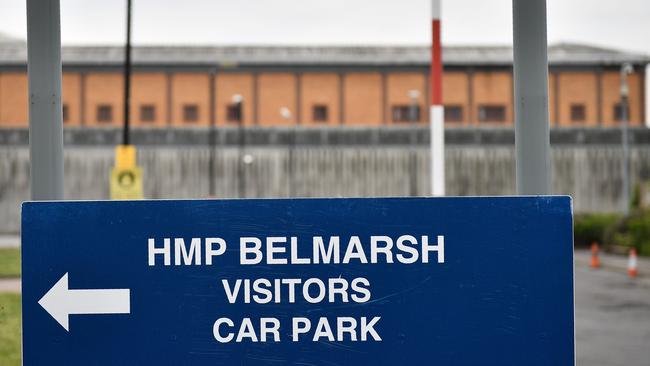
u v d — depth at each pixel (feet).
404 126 399.44
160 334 18.95
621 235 274.16
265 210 18.94
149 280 18.98
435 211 18.99
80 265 19.03
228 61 402.72
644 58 440.86
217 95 440.86
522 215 19.04
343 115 444.96
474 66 445.37
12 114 428.15
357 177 393.29
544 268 19.02
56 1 23.61
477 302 18.98
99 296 18.98
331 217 18.92
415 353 18.89
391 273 18.93
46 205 19.07
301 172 394.32
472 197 19.03
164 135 393.29
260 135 396.37
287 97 443.73
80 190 389.60
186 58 438.40
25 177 391.45
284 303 18.90
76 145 390.42
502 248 19.01
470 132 393.50
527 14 22.88
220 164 392.88
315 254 18.90
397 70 446.19
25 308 19.02
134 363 18.95
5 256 230.89
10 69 429.38
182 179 392.88
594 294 152.76
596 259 218.18
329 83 445.78
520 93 23.00
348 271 18.92
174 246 18.99
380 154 394.32
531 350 18.97
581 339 101.76
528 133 22.95
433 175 95.35
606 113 442.50
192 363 18.93
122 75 436.76
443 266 18.98
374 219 18.92
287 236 18.92
